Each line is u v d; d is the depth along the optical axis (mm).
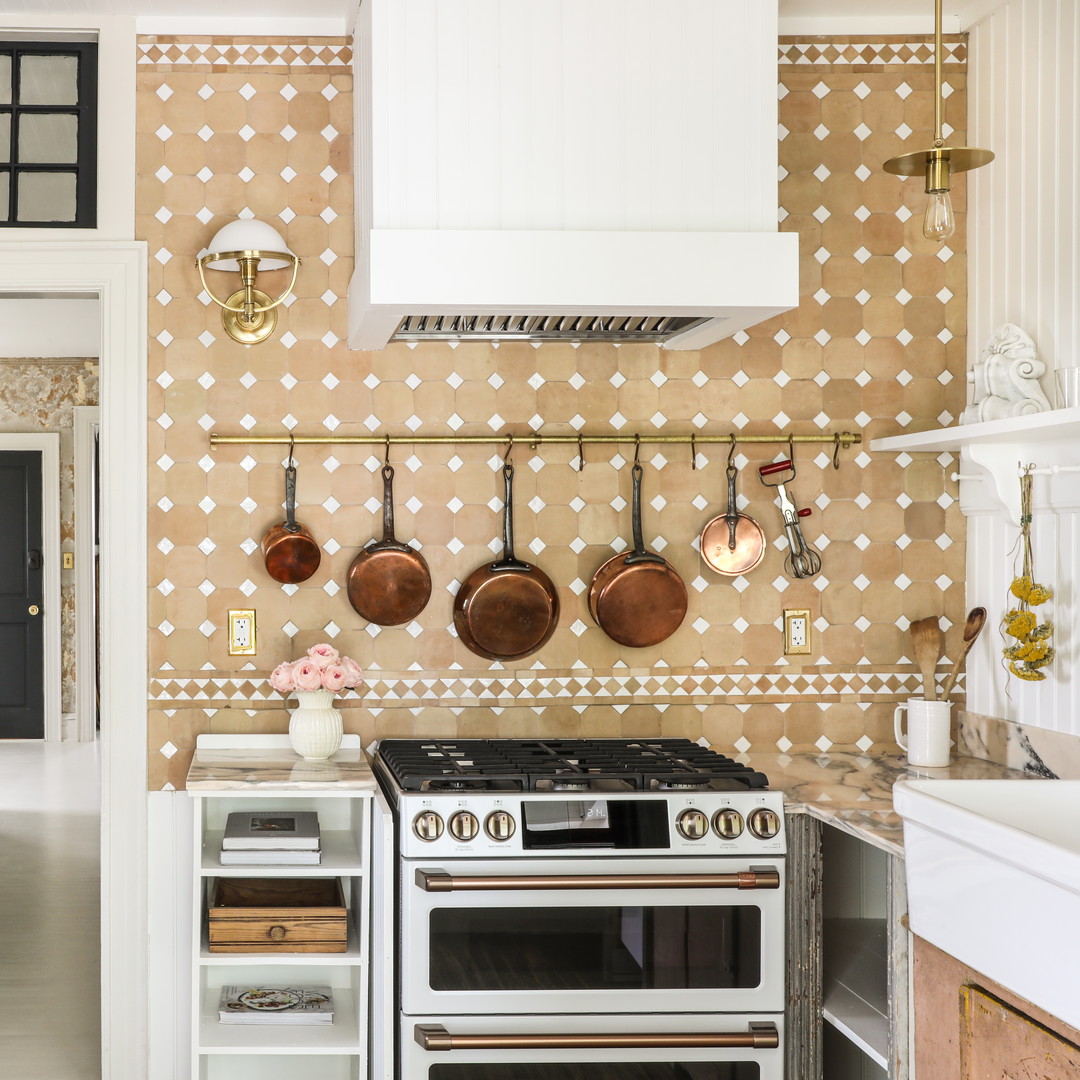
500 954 2521
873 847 2945
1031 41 3029
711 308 2641
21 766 7703
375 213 2586
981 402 3033
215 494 3189
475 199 2611
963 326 3375
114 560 3154
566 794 2566
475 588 3182
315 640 3213
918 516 3371
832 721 3350
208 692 3184
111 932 3143
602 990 2533
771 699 3334
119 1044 3135
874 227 3359
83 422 8641
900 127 3355
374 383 3234
